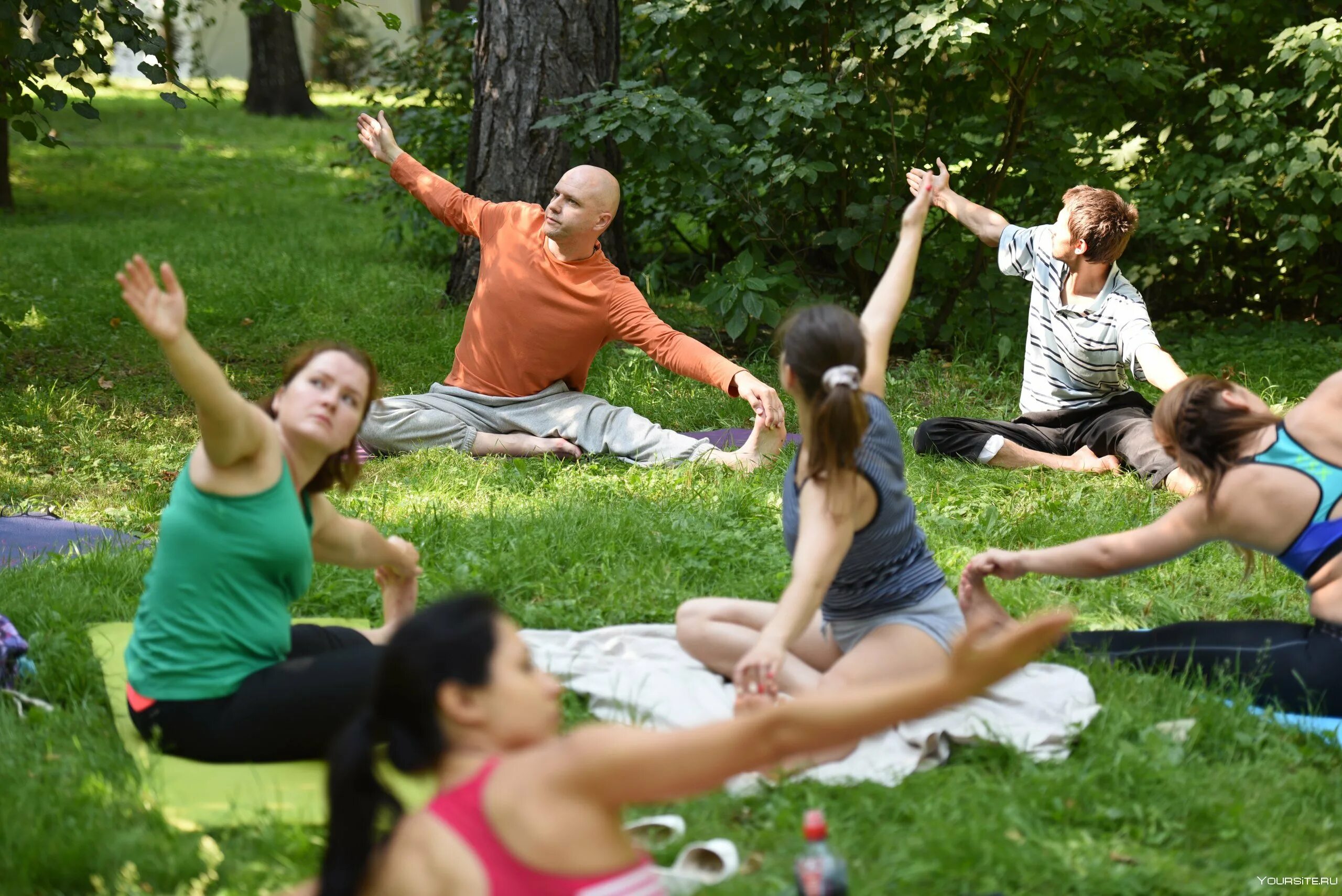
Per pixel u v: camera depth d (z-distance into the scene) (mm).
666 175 9828
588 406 8102
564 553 6078
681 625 4785
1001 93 10234
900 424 8531
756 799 3922
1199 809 3867
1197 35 10531
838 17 9859
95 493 7266
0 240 14867
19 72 8289
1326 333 11086
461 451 7992
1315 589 4590
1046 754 4172
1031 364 7973
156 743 4137
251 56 31797
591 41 10453
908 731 4219
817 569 3908
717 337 10609
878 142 10078
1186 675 4695
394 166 8555
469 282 11609
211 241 15328
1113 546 4617
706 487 7250
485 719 2678
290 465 4148
